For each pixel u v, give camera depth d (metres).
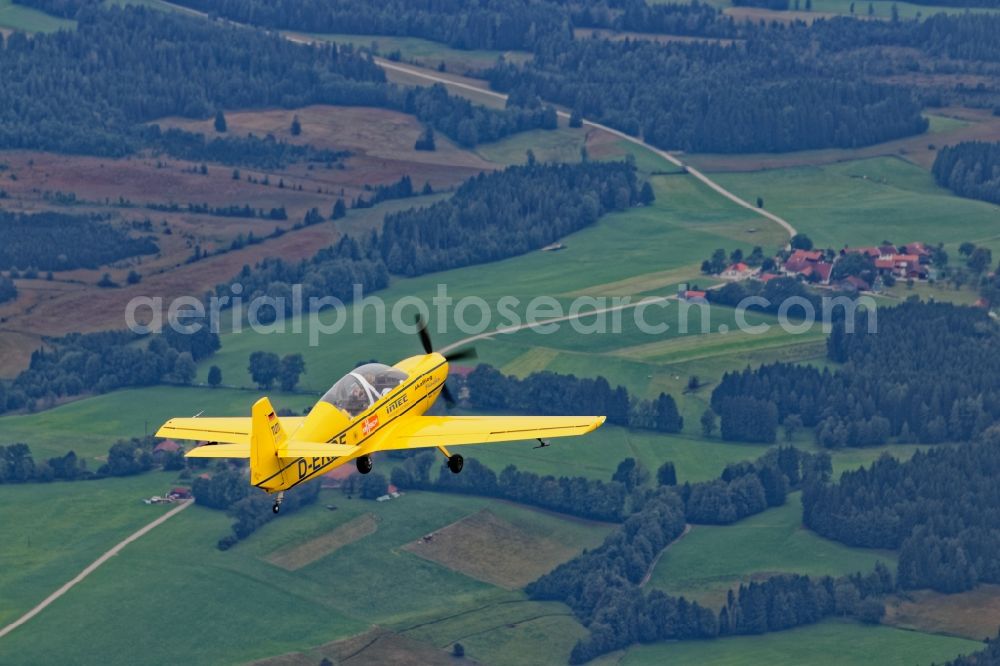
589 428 117.12
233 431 121.50
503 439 118.88
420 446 120.38
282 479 116.88
